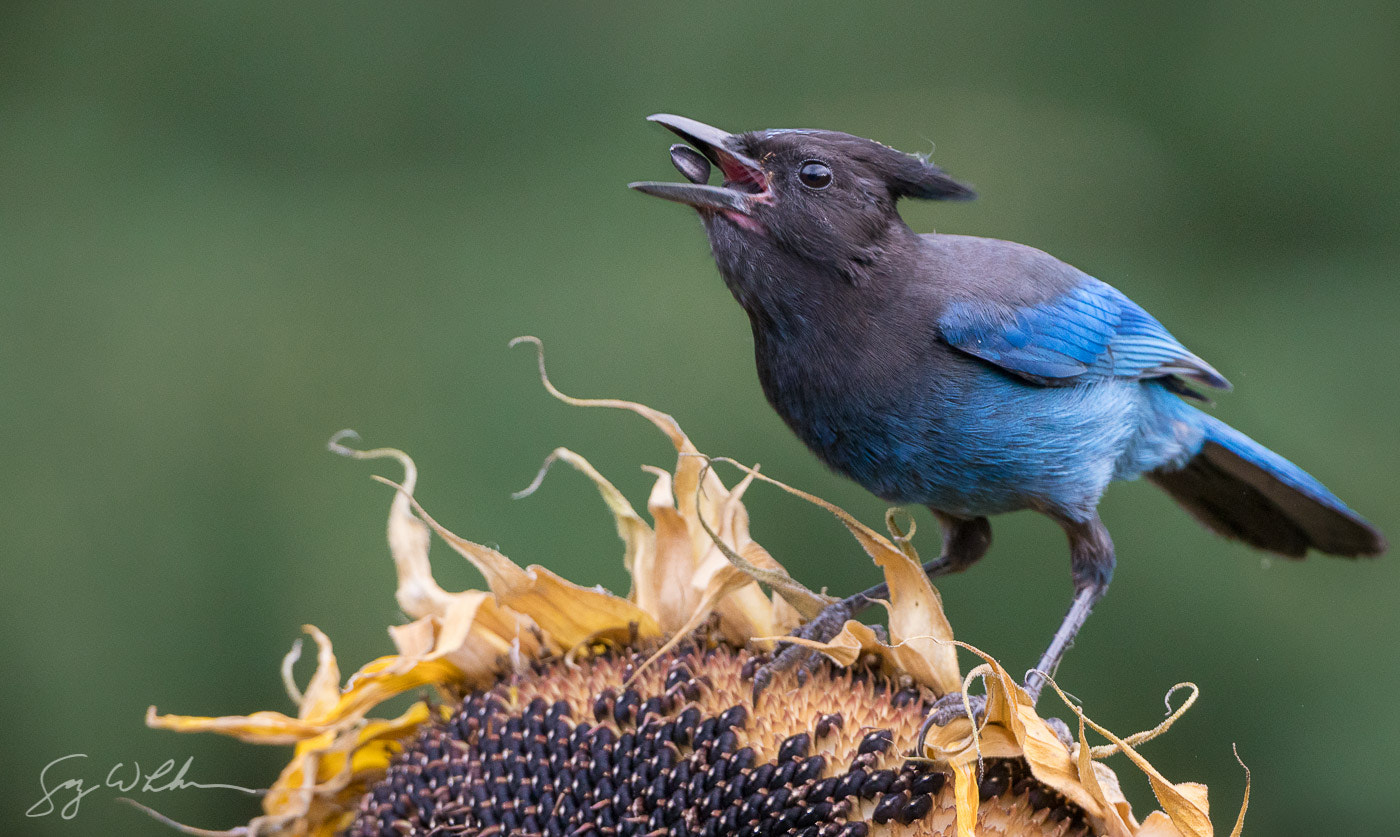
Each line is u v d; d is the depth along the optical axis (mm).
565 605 7242
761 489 13758
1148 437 9422
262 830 7555
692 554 7363
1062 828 6148
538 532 14016
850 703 6441
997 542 13141
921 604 6633
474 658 7438
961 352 8148
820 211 7996
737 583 7125
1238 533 10484
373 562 14109
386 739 7699
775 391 8391
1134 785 12781
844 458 8414
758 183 8258
